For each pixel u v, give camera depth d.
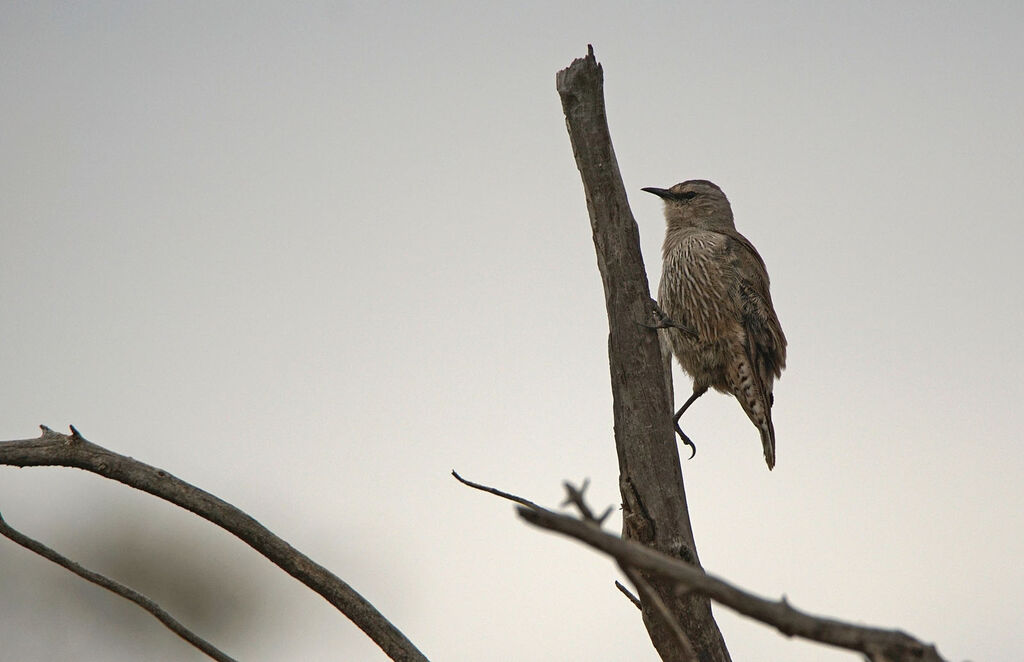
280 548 8.69
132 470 8.60
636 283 10.04
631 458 9.80
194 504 8.62
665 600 9.02
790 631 4.80
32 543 8.27
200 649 8.32
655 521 9.63
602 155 10.10
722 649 9.16
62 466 8.57
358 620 8.70
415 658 8.65
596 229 10.19
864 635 4.81
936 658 4.79
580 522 4.71
